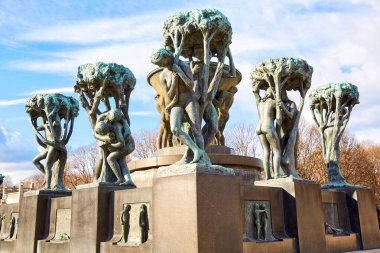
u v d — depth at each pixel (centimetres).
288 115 910
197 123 667
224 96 1325
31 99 1118
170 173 623
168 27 752
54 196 1055
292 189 812
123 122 909
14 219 1159
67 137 1134
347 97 1133
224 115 1335
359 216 1011
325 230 920
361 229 1002
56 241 943
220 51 738
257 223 741
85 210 828
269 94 934
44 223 1023
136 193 752
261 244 715
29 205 1052
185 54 806
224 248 590
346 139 4397
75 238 838
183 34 725
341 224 990
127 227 755
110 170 891
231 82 1296
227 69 857
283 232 795
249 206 744
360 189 1041
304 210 815
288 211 812
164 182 627
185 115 677
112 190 827
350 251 943
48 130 1124
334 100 1136
